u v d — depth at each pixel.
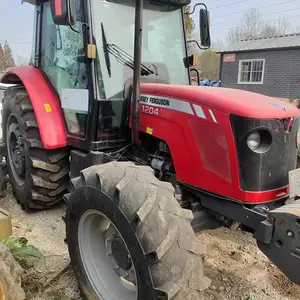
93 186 2.28
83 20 2.95
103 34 3.00
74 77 3.23
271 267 2.99
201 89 2.62
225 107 2.31
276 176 2.36
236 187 2.32
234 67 20.31
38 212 3.98
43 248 3.21
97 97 2.98
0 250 2.09
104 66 3.02
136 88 2.75
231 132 2.29
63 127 3.47
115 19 3.07
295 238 1.93
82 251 2.51
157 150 2.91
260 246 2.11
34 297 2.57
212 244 3.32
